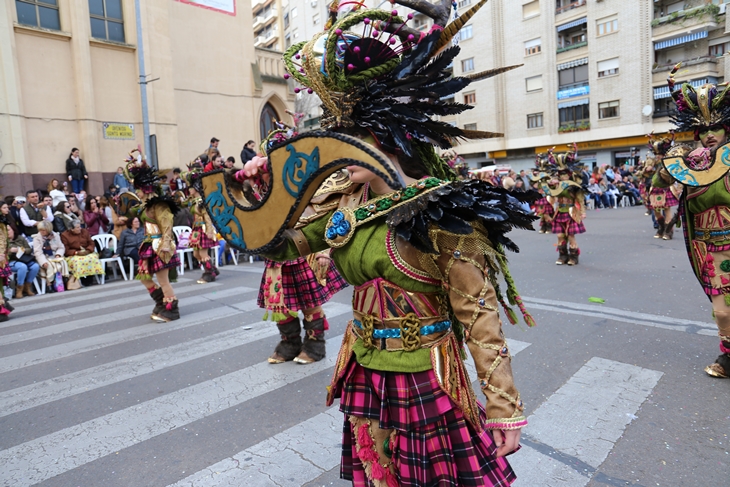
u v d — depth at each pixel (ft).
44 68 40.70
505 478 5.27
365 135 5.27
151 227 19.21
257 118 58.90
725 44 83.71
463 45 107.76
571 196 26.45
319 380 12.94
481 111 107.45
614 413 10.37
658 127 89.66
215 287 26.66
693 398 10.82
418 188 4.86
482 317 4.79
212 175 6.12
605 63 93.09
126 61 45.27
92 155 42.88
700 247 11.71
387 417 5.21
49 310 23.53
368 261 5.09
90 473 9.14
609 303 18.56
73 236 30.17
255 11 177.68
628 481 8.20
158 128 47.26
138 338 17.61
